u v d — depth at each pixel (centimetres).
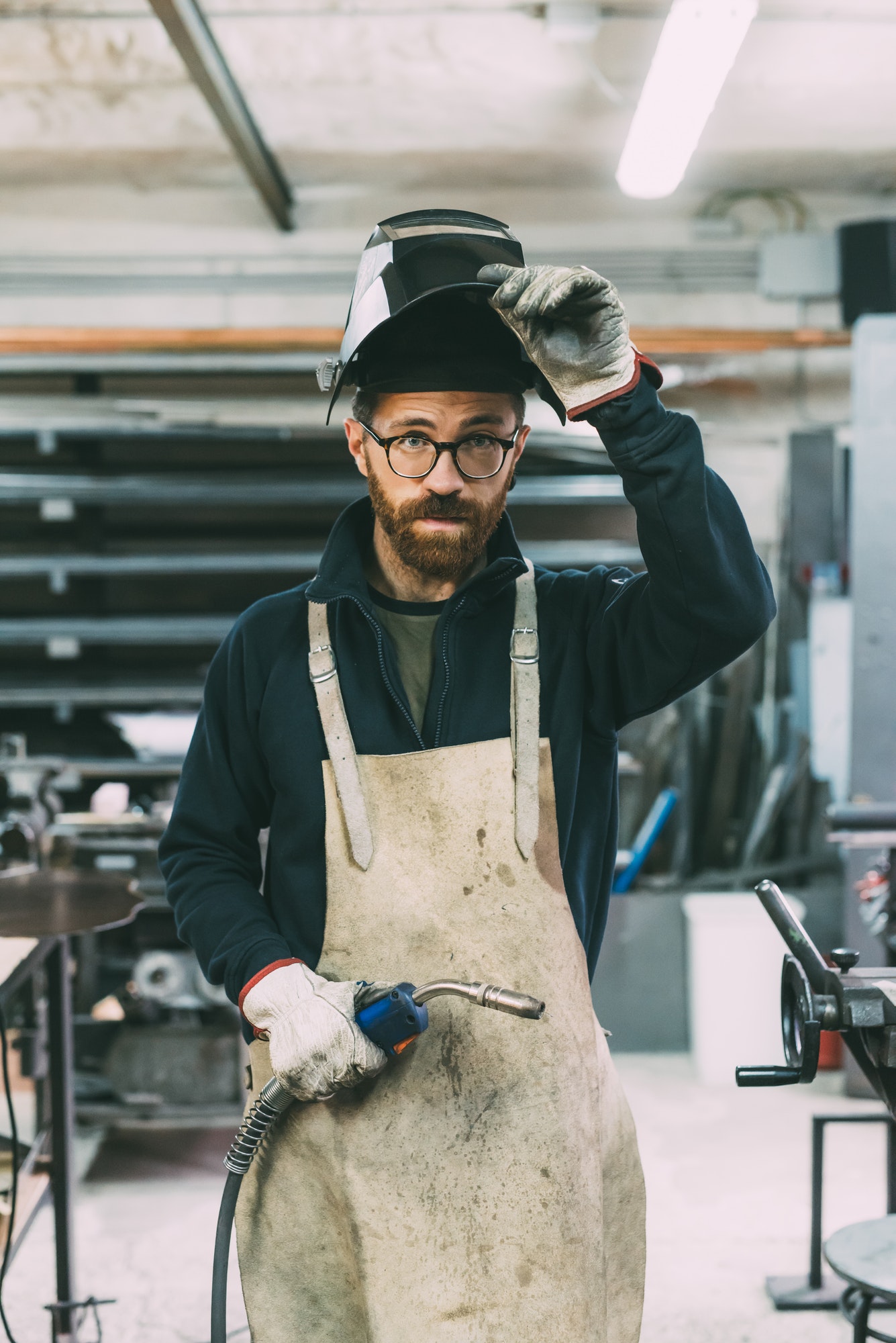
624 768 405
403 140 387
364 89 355
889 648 366
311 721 119
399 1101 113
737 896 398
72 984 355
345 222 431
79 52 339
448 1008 114
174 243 429
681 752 422
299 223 430
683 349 419
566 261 431
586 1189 114
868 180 426
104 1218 291
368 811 116
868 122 379
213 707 127
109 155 395
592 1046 117
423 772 116
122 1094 330
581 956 117
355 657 121
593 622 123
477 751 116
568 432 408
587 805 123
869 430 368
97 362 416
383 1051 108
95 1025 357
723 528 107
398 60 341
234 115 317
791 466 438
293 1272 121
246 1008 112
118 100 365
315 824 118
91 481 405
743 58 343
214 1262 117
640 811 428
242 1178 118
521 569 123
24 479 402
